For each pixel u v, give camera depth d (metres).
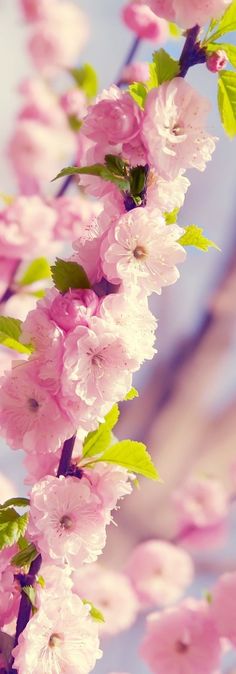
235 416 2.03
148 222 0.72
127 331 0.71
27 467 0.75
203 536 2.01
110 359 0.72
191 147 0.72
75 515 0.73
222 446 2.04
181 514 2.02
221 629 1.28
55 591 0.74
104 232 0.73
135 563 1.96
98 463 0.75
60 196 1.53
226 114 0.75
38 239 1.47
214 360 2.02
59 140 1.67
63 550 0.72
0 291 1.45
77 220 1.50
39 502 0.72
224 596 1.28
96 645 0.75
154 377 2.03
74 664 0.74
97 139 0.73
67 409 0.72
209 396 2.04
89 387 0.71
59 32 1.83
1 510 0.74
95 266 0.73
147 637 1.30
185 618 1.29
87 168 0.73
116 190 0.74
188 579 1.98
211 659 1.28
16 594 0.75
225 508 2.04
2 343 0.75
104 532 0.73
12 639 0.74
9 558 0.75
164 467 2.04
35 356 0.72
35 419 0.72
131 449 0.75
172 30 1.22
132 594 1.90
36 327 0.71
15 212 1.47
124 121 0.71
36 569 0.74
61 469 0.74
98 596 1.86
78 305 0.71
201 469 2.04
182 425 2.03
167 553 1.96
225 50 0.74
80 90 1.64
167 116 0.71
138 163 0.72
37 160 1.71
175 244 0.73
